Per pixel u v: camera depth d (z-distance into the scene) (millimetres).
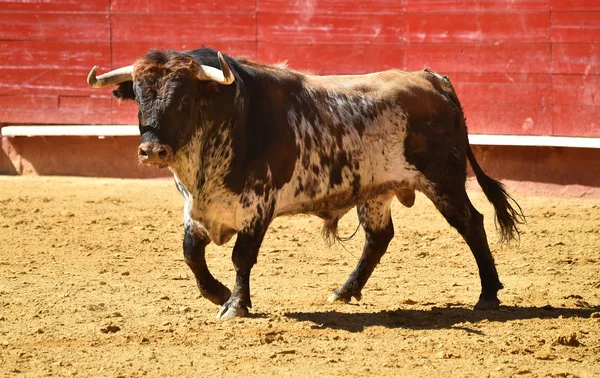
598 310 13422
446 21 25922
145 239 19000
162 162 11609
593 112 24594
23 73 28438
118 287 14836
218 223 12742
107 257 17375
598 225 20281
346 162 13383
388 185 13797
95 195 24375
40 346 11414
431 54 26109
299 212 13398
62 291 14461
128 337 11727
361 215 14242
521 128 25375
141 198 24062
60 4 28125
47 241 18703
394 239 19188
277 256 17594
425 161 13883
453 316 13016
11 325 12383
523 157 24938
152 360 10812
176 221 21141
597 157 24031
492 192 14422
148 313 13094
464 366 10656
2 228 19922
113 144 27734
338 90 13562
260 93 12773
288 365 10656
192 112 11961
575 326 12391
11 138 28422
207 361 10789
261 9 27031
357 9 26547
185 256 12922
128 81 12336
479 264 13828
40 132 27641
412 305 13812
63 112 28328
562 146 24047
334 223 14031
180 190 12836
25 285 14867
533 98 25203
